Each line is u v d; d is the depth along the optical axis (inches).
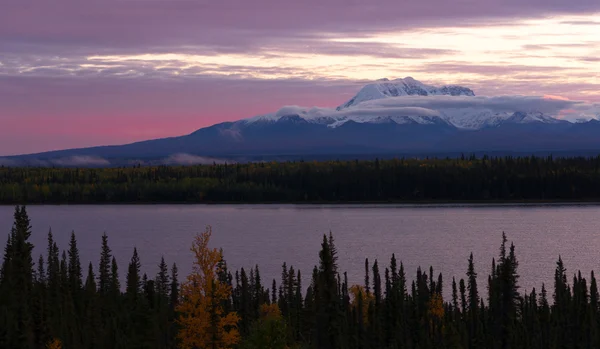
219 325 3058.6
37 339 4416.8
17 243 5182.1
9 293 4921.3
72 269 6240.2
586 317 5689.0
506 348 5315.0
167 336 4419.3
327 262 4360.2
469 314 5733.3
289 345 3966.5
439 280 6579.7
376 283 5925.2
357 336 4943.4
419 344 5118.1
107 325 4874.5
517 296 5625.0
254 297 5979.3
